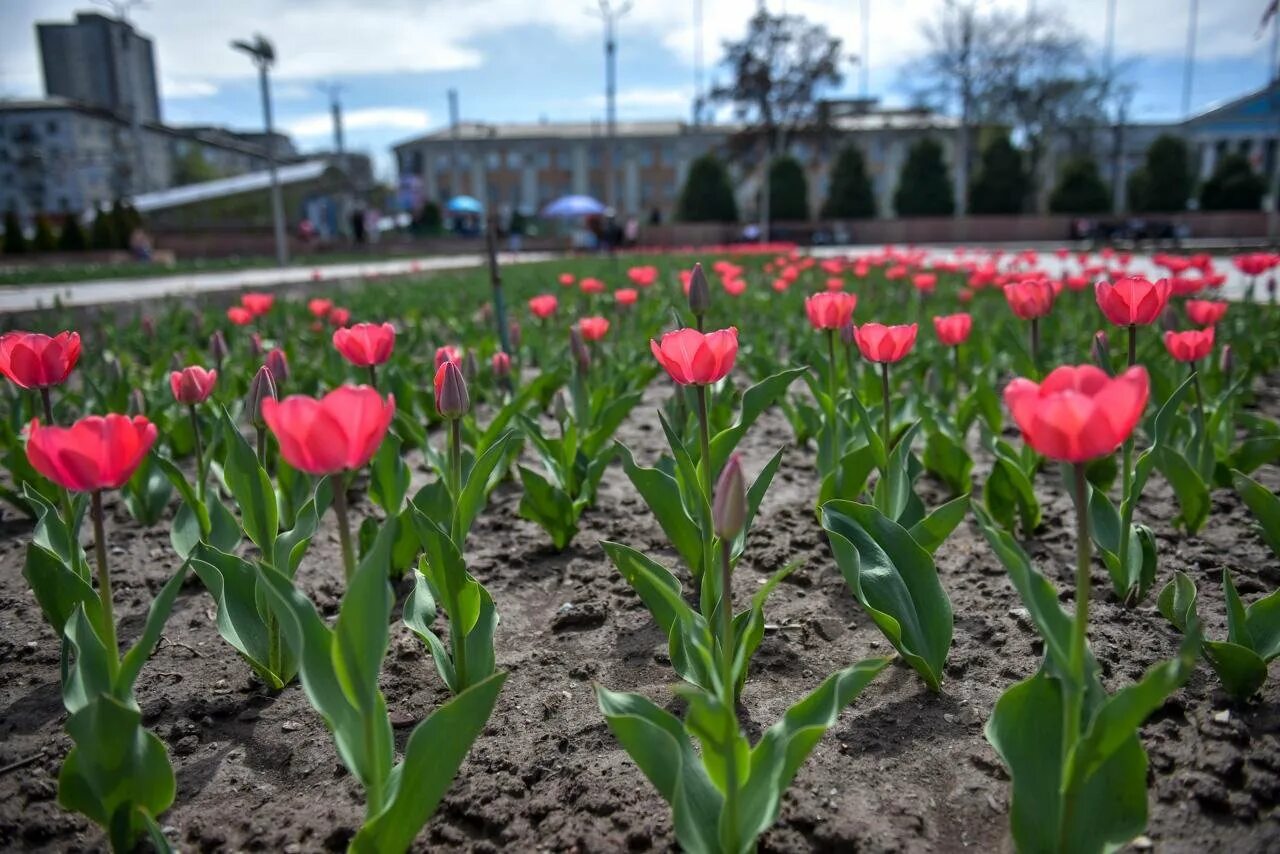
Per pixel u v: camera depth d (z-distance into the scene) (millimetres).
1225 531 3742
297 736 2473
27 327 8969
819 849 2010
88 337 9383
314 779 2289
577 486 4184
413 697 2650
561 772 2289
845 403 4285
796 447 5469
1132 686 1555
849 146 49188
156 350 7496
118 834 1932
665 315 9375
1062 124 54156
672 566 3588
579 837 2049
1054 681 1846
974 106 51406
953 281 14148
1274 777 2105
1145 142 73438
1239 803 2041
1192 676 2570
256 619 2705
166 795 1936
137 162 56281
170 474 3225
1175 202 43312
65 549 2828
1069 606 3061
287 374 3732
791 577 3436
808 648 2898
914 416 4617
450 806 2168
